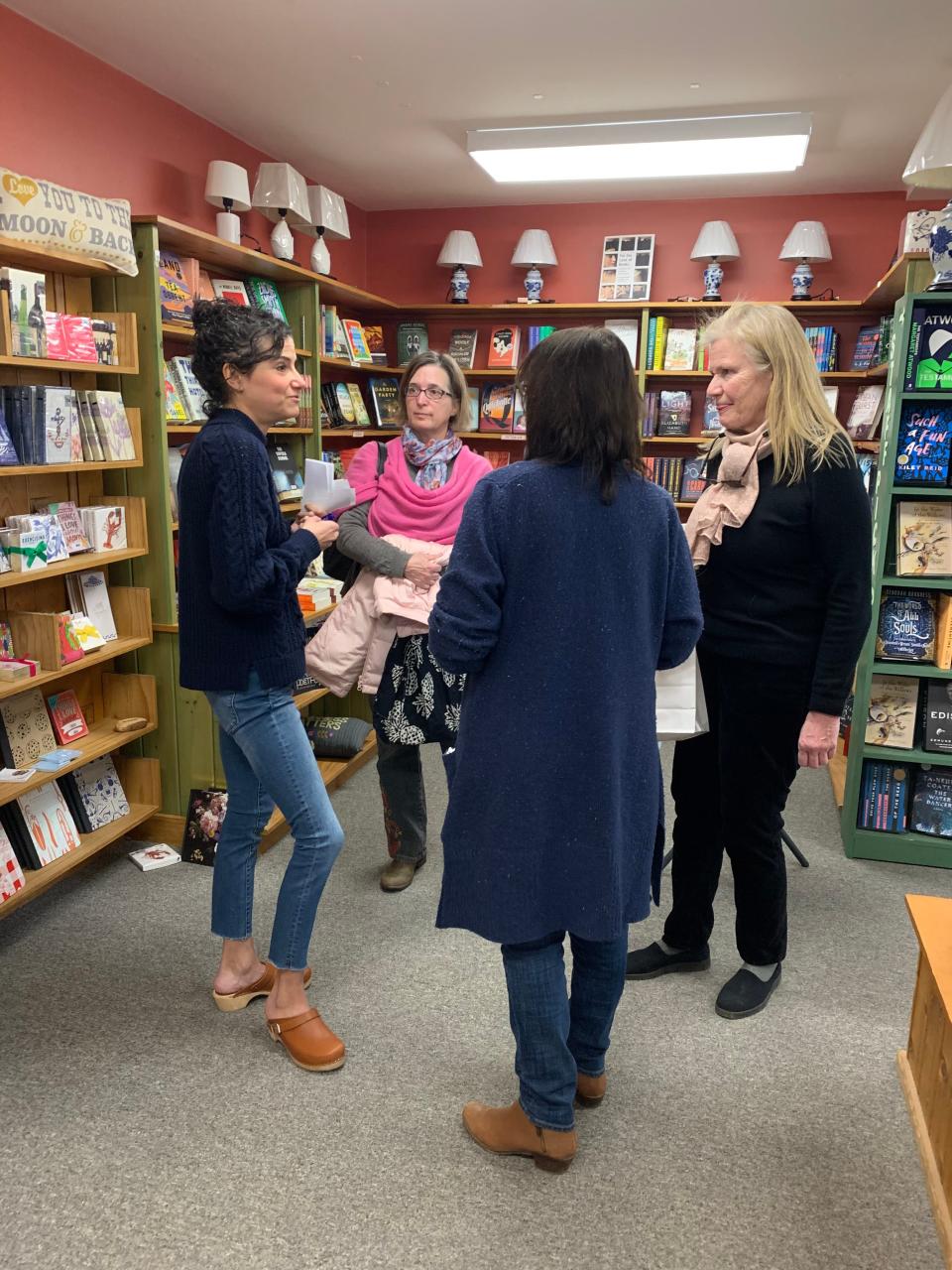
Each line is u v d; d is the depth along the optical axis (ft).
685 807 7.16
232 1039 6.59
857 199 15.70
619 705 4.38
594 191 15.84
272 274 11.85
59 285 8.47
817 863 9.93
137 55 9.84
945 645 9.53
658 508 4.45
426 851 9.84
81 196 7.79
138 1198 5.10
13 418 7.43
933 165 9.01
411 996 7.17
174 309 9.63
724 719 6.57
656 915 8.66
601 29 9.25
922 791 10.02
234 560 5.51
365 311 17.39
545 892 4.47
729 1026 6.84
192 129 11.73
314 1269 4.66
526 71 10.42
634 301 16.08
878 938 8.27
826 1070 6.34
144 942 7.95
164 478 9.07
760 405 6.21
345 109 11.71
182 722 9.68
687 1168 5.40
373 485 8.45
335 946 7.93
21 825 8.20
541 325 17.29
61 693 8.96
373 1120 5.75
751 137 11.69
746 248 16.19
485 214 17.10
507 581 4.26
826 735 6.16
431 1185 5.23
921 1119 5.61
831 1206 5.13
